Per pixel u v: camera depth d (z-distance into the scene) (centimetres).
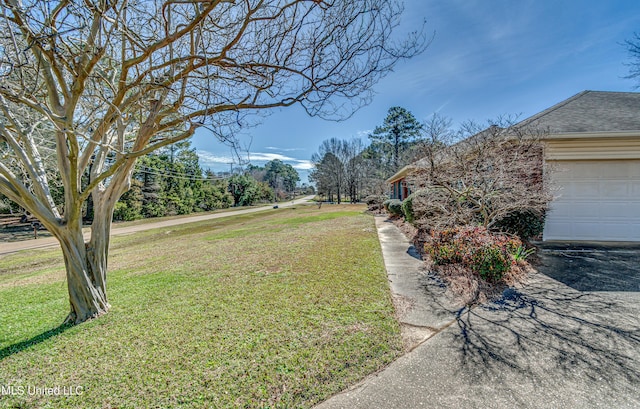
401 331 303
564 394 208
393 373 237
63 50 304
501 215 568
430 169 591
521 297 386
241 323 335
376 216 1619
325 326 317
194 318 358
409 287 432
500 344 274
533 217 618
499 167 542
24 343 324
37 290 574
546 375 229
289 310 363
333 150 4356
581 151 689
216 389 226
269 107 329
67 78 389
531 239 723
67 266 374
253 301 401
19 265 1015
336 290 424
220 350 280
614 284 428
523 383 220
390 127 3409
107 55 369
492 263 438
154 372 252
